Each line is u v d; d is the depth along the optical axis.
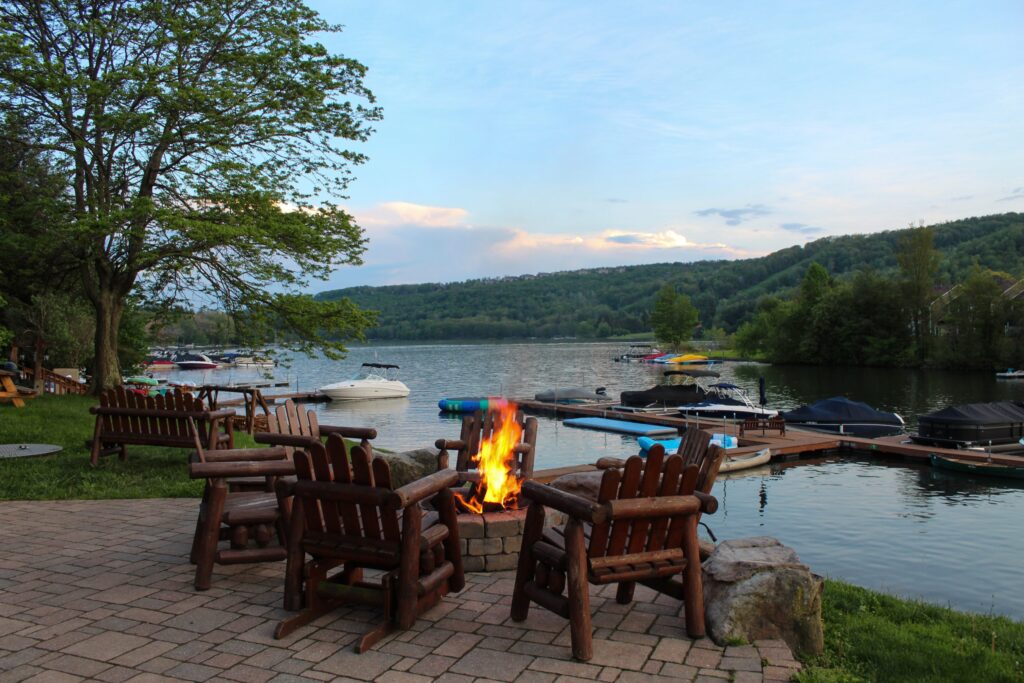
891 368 80.69
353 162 17.86
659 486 4.32
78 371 27.64
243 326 18.39
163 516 7.52
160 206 15.47
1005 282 81.25
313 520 4.72
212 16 16.19
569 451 26.83
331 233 17.38
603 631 4.49
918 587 11.75
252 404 16.81
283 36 16.62
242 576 5.55
